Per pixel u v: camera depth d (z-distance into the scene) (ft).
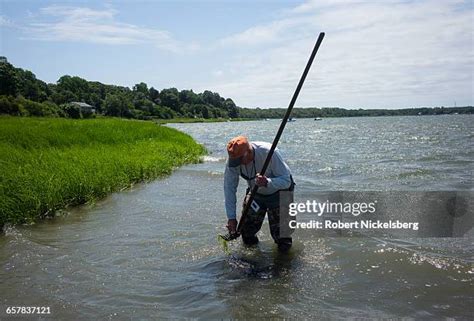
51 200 24.25
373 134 127.24
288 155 58.80
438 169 38.83
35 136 44.80
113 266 16.17
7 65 297.53
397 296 13.14
